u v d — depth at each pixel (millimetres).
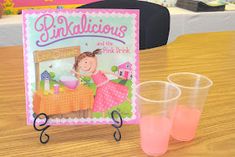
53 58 615
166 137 574
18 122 695
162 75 967
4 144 612
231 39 1429
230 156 585
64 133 650
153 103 563
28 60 613
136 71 640
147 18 1400
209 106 786
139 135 645
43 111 623
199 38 1432
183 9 2688
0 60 1084
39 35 608
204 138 643
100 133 652
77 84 626
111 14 617
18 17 2230
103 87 635
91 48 624
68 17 608
